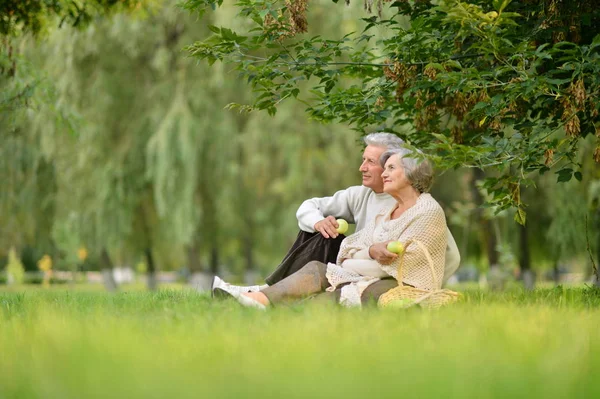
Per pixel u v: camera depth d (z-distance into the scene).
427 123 12.22
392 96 12.06
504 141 10.20
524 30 10.80
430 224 8.24
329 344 4.87
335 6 31.06
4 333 5.90
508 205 10.88
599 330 5.86
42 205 36.25
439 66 10.04
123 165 34.03
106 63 34.12
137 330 5.80
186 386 3.52
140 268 82.50
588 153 27.27
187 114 33.03
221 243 38.28
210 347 4.77
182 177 32.88
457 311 6.85
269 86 11.34
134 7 20.23
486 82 10.09
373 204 9.26
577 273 38.06
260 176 35.38
